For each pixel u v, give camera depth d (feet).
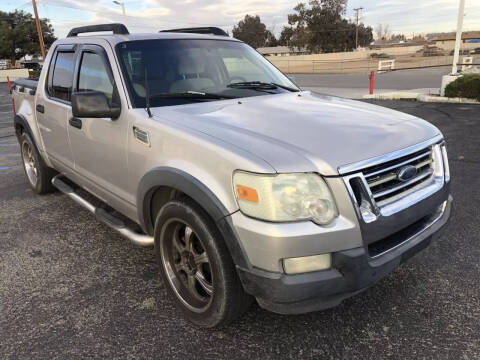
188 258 8.79
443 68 111.96
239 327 8.75
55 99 13.73
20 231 13.92
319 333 8.51
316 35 235.40
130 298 9.93
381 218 7.34
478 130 27.55
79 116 9.59
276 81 12.89
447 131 27.73
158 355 8.03
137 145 9.49
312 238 6.79
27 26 217.56
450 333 8.37
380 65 107.55
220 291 7.80
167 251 9.19
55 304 9.75
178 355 8.02
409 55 222.48
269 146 7.43
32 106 15.78
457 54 47.39
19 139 17.71
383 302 9.45
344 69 141.38
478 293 9.64
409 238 8.17
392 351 7.95
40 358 8.02
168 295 9.98
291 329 8.65
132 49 11.11
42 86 14.80
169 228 8.89
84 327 8.90
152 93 10.33
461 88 43.14
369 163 7.30
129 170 10.01
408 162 7.98
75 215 15.15
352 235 7.00
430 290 9.83
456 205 14.76
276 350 8.07
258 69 13.07
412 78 83.51
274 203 6.81
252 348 8.14
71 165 13.30
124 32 11.99
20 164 23.31
